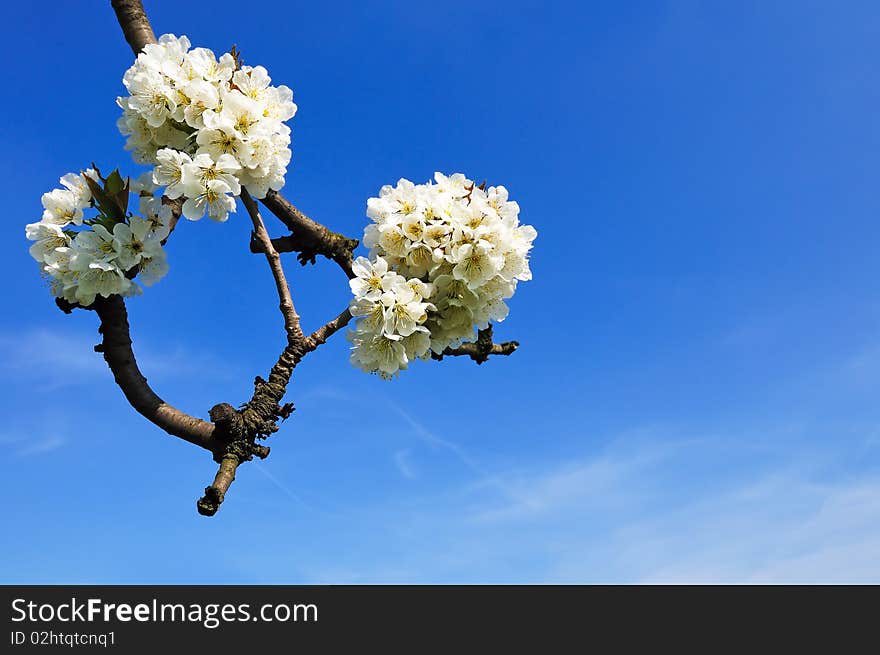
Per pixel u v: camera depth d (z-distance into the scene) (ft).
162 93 3.61
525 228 3.79
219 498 3.50
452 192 3.74
